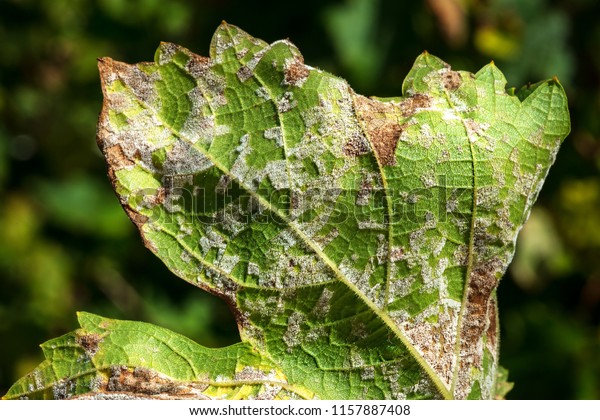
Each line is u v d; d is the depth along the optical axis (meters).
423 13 0.44
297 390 0.27
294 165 0.27
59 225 0.59
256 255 0.27
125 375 0.26
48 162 0.64
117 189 0.26
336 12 0.44
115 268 0.57
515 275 0.47
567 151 0.47
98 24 0.55
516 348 0.45
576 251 0.48
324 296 0.27
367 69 0.44
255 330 0.27
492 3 0.44
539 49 0.44
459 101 0.28
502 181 0.28
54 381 0.26
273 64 0.27
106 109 0.26
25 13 0.63
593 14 0.45
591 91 0.46
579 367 0.45
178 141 0.27
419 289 0.28
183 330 0.52
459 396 0.28
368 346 0.27
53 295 0.58
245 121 0.27
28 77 0.65
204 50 0.47
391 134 0.27
